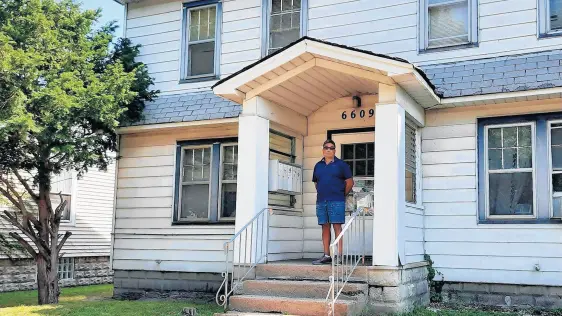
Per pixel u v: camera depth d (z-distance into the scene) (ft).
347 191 30.25
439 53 34.22
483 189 31.71
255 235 30.71
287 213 34.32
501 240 30.99
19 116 30.99
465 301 31.48
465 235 31.83
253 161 31.19
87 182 58.90
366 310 26.81
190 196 40.04
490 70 31.99
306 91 33.09
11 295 45.60
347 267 27.20
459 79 32.32
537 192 30.50
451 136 32.76
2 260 48.47
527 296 30.17
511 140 31.58
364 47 36.37
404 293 27.89
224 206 38.83
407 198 31.96
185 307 31.27
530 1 32.48
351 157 35.32
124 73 36.86
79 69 36.24
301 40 29.43
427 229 32.71
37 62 32.81
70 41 36.65
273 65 30.19
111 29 40.40
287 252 34.01
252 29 40.22
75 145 35.53
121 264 41.22
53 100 32.71
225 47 40.88
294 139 35.91
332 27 37.58
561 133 30.42
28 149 35.27
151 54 43.11
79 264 57.62
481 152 31.99
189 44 42.19
